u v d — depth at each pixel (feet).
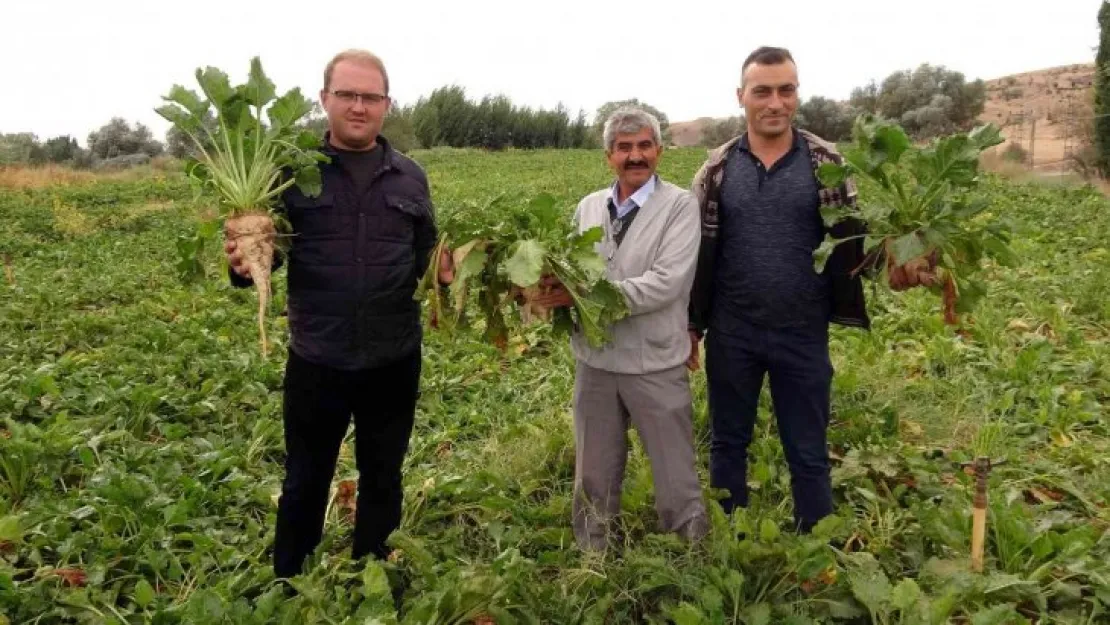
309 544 10.80
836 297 11.02
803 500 11.37
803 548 9.50
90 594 10.40
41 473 13.60
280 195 10.10
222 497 13.21
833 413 15.84
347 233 9.73
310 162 9.57
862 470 13.41
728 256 11.05
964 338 21.76
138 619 10.06
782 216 10.66
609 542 11.31
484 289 10.48
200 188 10.25
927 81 155.02
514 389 19.20
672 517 11.00
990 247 9.93
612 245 10.80
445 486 13.25
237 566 11.28
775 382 11.27
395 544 9.49
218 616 8.98
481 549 11.78
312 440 10.27
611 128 10.46
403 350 10.18
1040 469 13.94
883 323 23.31
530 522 12.55
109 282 31.76
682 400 10.92
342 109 9.52
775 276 10.71
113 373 19.38
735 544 9.70
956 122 153.58
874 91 162.50
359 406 10.32
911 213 9.87
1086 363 18.92
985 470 10.06
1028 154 101.35
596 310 9.86
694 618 8.84
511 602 9.53
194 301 27.63
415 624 8.38
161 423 16.38
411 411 10.76
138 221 54.08
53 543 11.52
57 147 158.61
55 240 49.49
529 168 101.81
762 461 13.26
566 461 14.42
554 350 22.17
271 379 19.15
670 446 10.91
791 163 10.74
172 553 11.41
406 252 10.03
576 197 64.39
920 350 20.89
